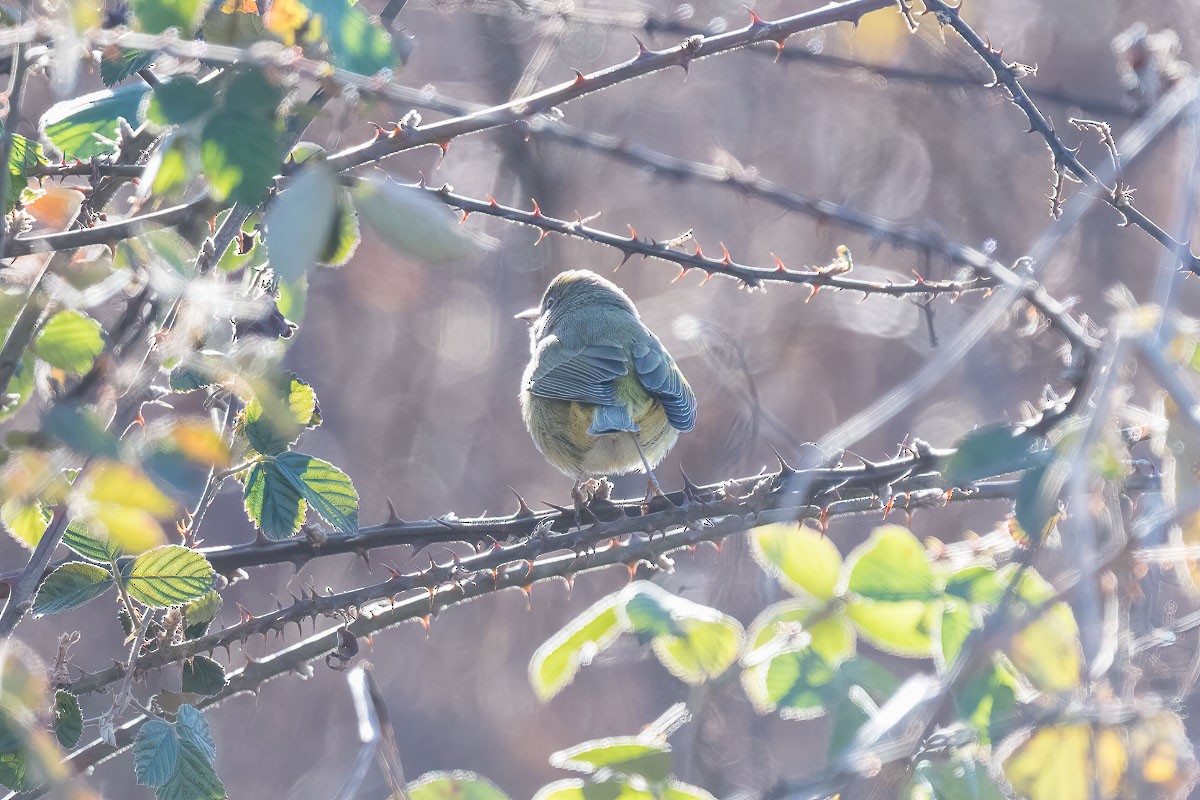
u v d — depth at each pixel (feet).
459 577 25.75
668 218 76.23
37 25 16.53
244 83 16.19
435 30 73.97
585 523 28.45
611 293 43.91
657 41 61.72
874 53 49.08
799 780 16.16
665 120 76.79
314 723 71.51
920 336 71.67
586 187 75.72
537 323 45.83
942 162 73.56
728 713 27.50
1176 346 18.11
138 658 22.50
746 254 75.77
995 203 72.79
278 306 20.75
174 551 19.88
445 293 76.43
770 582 21.58
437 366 76.38
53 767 16.70
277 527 22.07
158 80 17.93
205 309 17.70
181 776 19.21
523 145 74.02
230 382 18.79
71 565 19.80
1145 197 61.05
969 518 62.80
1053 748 17.42
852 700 17.80
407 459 74.95
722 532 26.00
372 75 16.94
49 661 61.26
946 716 16.30
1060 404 20.43
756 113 77.00
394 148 20.54
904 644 18.61
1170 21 67.21
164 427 16.97
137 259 18.53
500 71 73.92
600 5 52.70
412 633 73.26
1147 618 20.36
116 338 20.15
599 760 19.38
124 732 21.02
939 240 31.68
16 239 17.03
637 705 68.18
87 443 15.19
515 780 68.54
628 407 39.17
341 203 15.34
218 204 17.33
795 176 75.51
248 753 70.13
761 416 53.88
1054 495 16.96
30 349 20.61
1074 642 17.53
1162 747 17.70
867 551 18.33
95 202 22.00
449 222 14.53
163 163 16.51
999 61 27.61
